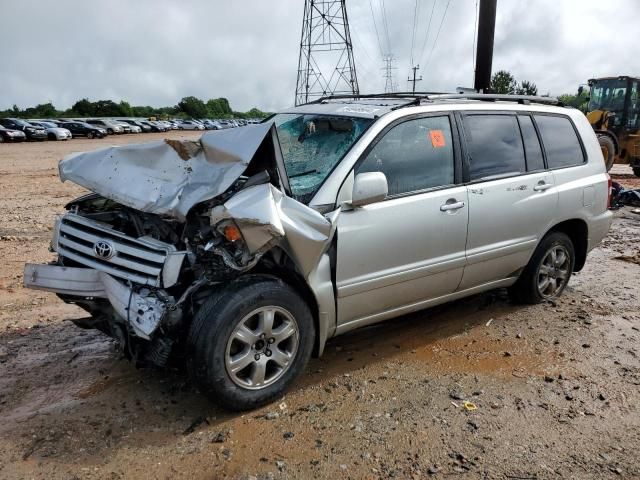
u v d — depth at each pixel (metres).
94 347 4.41
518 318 5.19
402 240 4.03
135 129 55.66
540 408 3.68
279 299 3.47
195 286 3.30
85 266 3.53
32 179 15.87
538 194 4.99
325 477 2.96
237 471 2.99
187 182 3.41
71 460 3.04
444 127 4.43
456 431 3.40
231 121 80.44
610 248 7.93
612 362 4.36
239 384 3.41
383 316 4.21
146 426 3.36
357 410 3.60
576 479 3.01
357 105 4.53
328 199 3.68
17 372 3.98
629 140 16.03
